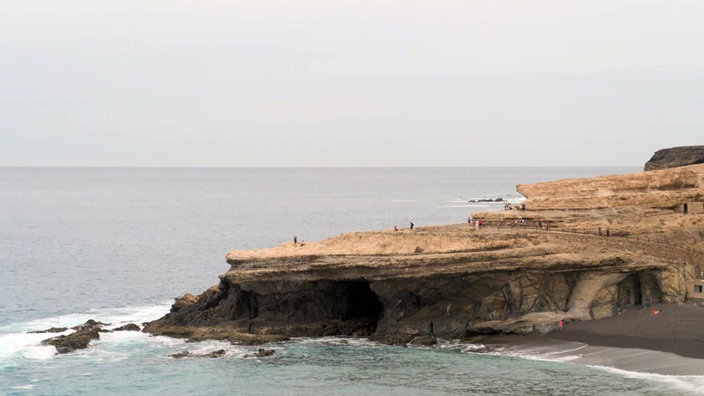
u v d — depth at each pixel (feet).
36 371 280.10
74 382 268.41
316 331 324.39
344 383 262.47
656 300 320.91
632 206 375.66
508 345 300.81
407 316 319.47
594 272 314.96
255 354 295.69
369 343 310.86
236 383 264.52
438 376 266.77
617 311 316.60
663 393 242.17
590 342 293.02
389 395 249.75
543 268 310.86
